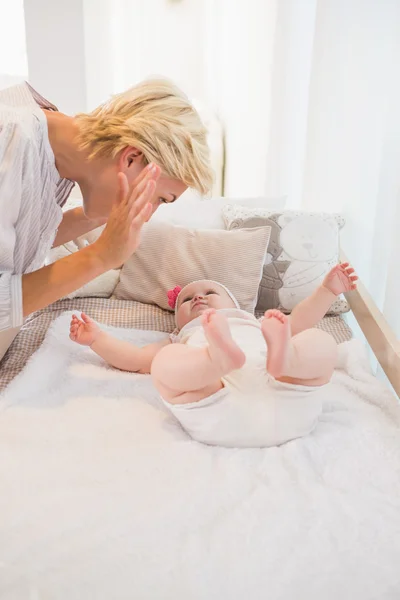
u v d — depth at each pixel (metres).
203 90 2.74
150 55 2.60
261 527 0.82
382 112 1.56
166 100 1.01
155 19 2.54
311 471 0.95
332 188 1.83
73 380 1.23
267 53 2.08
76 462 0.96
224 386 1.03
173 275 1.57
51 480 0.91
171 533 0.81
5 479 0.91
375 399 1.19
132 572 0.74
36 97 1.07
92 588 0.71
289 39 1.94
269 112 2.08
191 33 2.60
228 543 0.79
